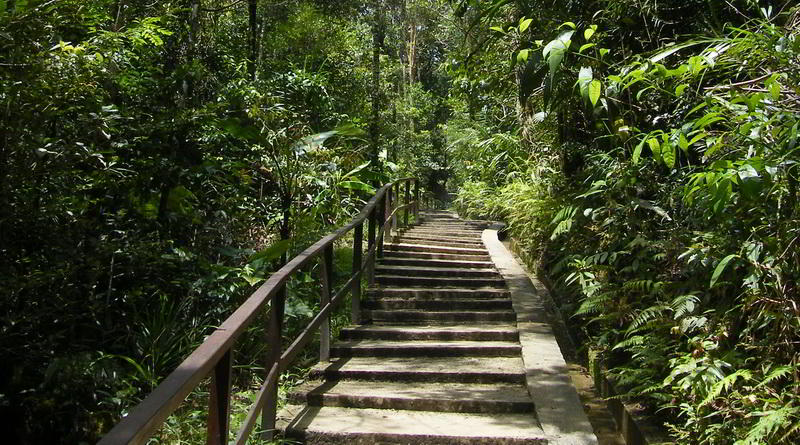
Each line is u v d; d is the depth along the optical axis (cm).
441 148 2278
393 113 1656
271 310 325
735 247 280
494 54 667
